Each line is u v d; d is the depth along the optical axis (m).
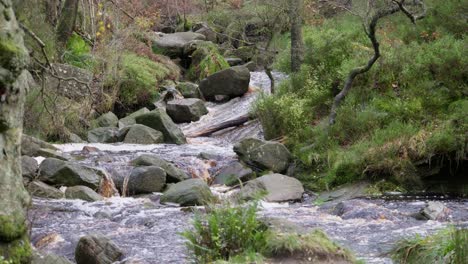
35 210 9.20
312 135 13.23
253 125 16.78
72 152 13.76
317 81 14.76
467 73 12.66
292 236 5.36
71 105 16.66
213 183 12.47
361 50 14.62
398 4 11.91
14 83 4.41
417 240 6.04
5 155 4.51
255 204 5.64
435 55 13.30
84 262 6.43
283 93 15.12
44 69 11.48
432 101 12.45
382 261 6.04
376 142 11.68
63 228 8.35
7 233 4.42
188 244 5.53
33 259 5.66
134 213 9.41
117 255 6.61
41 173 10.96
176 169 12.13
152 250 7.00
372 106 12.87
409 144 11.30
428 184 11.17
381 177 11.38
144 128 16.28
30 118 14.88
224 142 16.44
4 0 4.39
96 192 10.95
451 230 5.86
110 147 15.25
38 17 16.00
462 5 14.62
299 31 16.67
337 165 11.64
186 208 9.56
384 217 8.67
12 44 4.38
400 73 13.41
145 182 11.41
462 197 10.60
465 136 10.89
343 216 8.87
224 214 5.59
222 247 5.39
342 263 5.21
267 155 12.55
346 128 12.73
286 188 11.05
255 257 5.08
